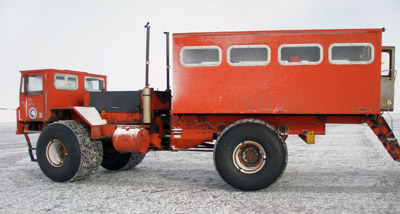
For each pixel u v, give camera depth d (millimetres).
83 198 4652
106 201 4496
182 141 5543
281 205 4242
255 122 4957
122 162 6820
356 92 4863
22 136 15789
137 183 5645
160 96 6250
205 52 5551
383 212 3928
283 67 5020
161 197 4691
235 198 4609
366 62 4848
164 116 6480
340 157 8562
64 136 5590
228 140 4934
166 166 7441
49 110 6207
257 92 5066
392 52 5371
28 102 6449
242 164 4977
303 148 10578
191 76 5234
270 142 4809
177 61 5270
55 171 5645
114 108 6168
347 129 20344
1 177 6191
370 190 5012
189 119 5492
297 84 4980
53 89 6277
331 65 4918
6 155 9336
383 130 5125
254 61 5191
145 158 8672
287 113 4992
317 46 4965
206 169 7031
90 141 5707
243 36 5129
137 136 5406
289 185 5387
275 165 4789
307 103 4957
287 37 5031
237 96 5113
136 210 4070
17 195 4840
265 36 5082
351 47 5250
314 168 6961
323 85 4930
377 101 4816
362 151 9773
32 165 7566
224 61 5164
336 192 4902
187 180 5887
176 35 5277
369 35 4867
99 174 6516
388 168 6926
